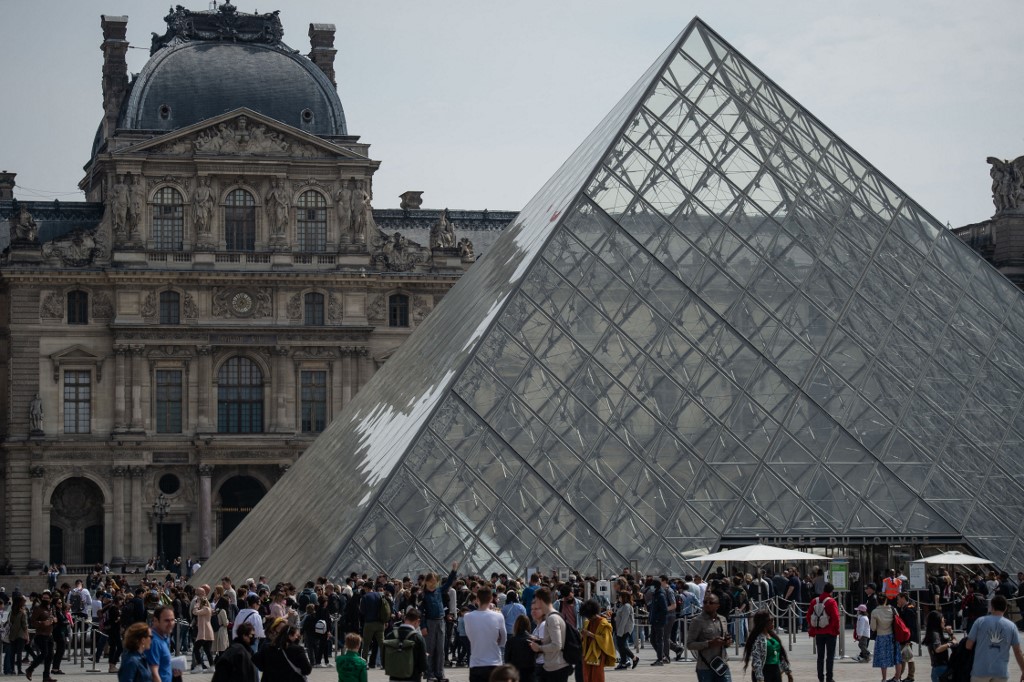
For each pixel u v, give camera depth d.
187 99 159.62
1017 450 67.31
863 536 63.66
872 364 67.75
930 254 72.56
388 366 81.19
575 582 54.66
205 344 153.12
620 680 48.78
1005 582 60.78
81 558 152.62
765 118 75.06
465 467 61.50
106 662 68.56
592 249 68.19
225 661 34.44
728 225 70.44
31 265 150.38
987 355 69.81
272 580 67.50
